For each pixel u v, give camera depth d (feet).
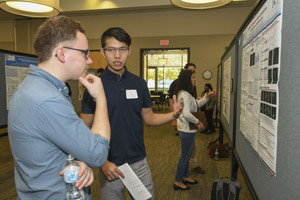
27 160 2.24
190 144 7.61
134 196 4.12
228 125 7.34
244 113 4.38
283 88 2.30
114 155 4.22
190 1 9.60
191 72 7.42
